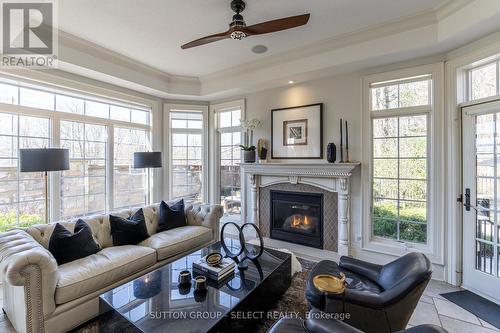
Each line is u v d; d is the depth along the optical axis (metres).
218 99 4.76
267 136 4.20
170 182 4.73
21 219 3.08
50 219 3.29
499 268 2.40
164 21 2.68
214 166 4.88
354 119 3.38
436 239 2.89
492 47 2.36
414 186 3.09
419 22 2.64
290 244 3.87
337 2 2.37
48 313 1.84
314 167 3.53
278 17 2.60
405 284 1.57
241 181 4.53
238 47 3.30
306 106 3.76
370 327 1.55
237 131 4.65
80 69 3.20
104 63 3.38
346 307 1.56
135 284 1.98
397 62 3.06
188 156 4.92
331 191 3.54
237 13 2.36
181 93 4.41
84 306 2.05
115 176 4.11
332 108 3.56
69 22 2.68
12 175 3.02
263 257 2.54
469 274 2.63
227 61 3.75
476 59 2.50
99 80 3.64
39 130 3.26
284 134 3.98
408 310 1.59
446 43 2.57
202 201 4.92
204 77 4.38
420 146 3.05
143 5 2.40
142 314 1.62
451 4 2.37
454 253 2.75
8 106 2.95
